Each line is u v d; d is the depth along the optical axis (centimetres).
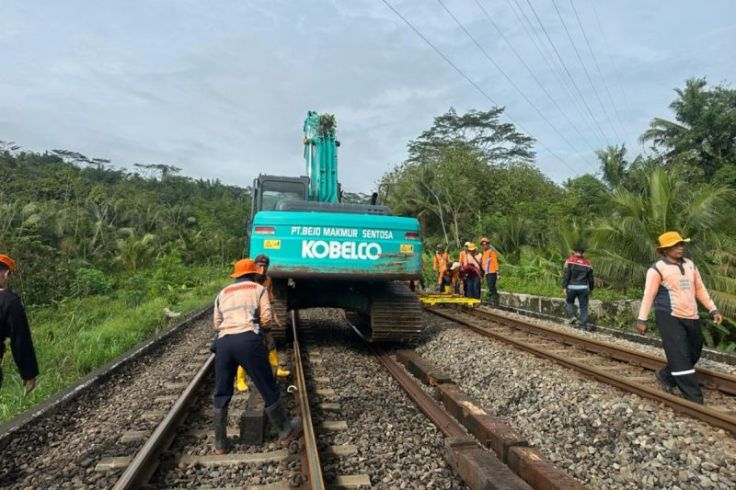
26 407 638
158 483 407
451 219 4122
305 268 821
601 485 395
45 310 1546
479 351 845
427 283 2295
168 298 1873
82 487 411
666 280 567
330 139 1227
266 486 394
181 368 807
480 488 370
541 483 371
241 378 666
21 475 441
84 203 4928
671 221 1552
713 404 578
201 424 543
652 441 455
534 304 1619
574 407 556
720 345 1418
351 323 1226
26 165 7419
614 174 3447
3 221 2942
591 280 1155
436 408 555
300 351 896
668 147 3897
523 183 4369
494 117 5850
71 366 844
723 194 1584
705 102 3766
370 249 841
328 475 411
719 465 408
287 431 483
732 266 1462
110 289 2144
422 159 5541
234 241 5172
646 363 742
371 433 505
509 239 3197
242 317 483
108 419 578
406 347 946
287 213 826
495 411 582
